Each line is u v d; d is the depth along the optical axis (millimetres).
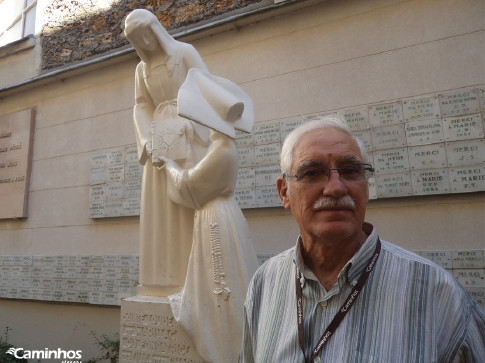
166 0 5562
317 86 4301
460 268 3389
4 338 5617
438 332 924
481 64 3598
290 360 1064
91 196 5328
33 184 5945
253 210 4367
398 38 4008
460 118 3551
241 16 4625
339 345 995
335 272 1173
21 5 7398
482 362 914
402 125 3775
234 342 2324
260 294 1352
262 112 4527
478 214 3434
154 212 2932
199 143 2881
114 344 4570
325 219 1093
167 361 2549
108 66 5699
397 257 1089
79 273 5230
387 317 978
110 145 5434
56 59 6301
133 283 4836
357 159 1128
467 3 3754
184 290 2541
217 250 2461
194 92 2449
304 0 4340
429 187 3562
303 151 1156
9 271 5773
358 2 4262
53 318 5355
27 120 6129
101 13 6086
